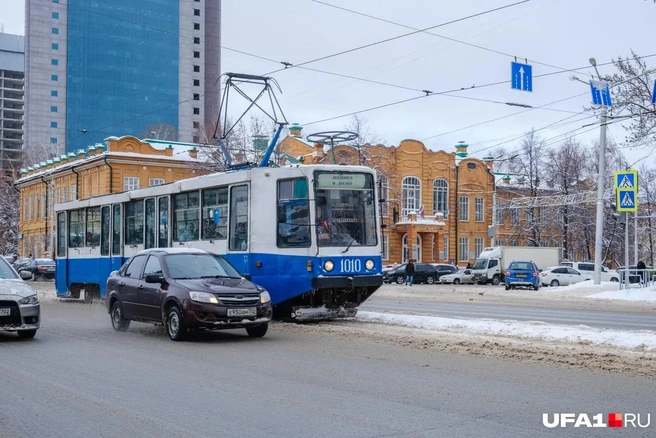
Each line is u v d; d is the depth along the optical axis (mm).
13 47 164500
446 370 10359
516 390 8898
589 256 66188
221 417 7633
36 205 74938
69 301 26812
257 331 14531
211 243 18938
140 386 9359
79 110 136250
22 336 14469
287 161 50781
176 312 13930
